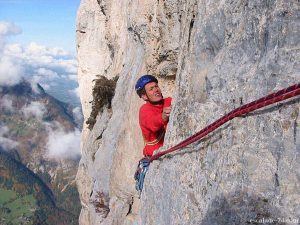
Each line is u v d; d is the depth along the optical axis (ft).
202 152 13.91
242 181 11.01
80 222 58.59
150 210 17.93
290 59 10.69
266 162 10.46
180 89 17.62
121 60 52.65
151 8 30.83
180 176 15.21
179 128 16.26
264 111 10.95
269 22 11.65
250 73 12.20
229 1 14.24
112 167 38.83
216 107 13.66
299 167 9.61
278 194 9.86
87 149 55.42
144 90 18.06
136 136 34.40
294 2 10.98
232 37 13.73
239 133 11.68
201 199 13.07
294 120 10.00
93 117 57.93
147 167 19.75
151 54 31.07
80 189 58.75
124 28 51.78
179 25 26.20
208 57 15.34
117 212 35.14
